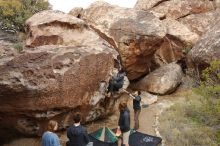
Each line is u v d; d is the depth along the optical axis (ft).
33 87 35.70
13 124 37.88
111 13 60.13
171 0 76.18
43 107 36.86
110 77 44.65
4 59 37.47
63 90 37.73
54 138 25.77
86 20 61.31
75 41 49.65
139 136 39.73
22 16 67.10
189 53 62.95
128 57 56.03
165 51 67.67
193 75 61.67
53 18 50.80
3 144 37.68
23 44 50.75
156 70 61.62
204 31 69.77
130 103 52.11
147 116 47.65
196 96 52.29
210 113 42.37
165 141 39.91
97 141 37.27
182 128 44.04
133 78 59.77
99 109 44.39
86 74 40.24
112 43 56.34
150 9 75.61
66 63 38.70
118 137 36.99
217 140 40.55
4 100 35.76
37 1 75.25
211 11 75.46
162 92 56.65
